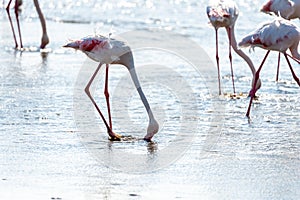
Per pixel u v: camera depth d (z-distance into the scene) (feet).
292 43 46.75
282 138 39.99
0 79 55.42
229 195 30.50
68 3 106.11
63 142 38.42
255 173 33.60
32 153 36.19
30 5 105.81
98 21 89.71
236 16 52.44
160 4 104.27
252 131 41.47
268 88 54.49
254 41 46.55
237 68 62.13
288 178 32.86
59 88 52.26
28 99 48.47
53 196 29.94
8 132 40.09
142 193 30.58
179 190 31.09
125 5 103.40
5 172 33.01
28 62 63.62
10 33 81.87
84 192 30.53
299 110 47.06
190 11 97.71
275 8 55.16
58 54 68.44
